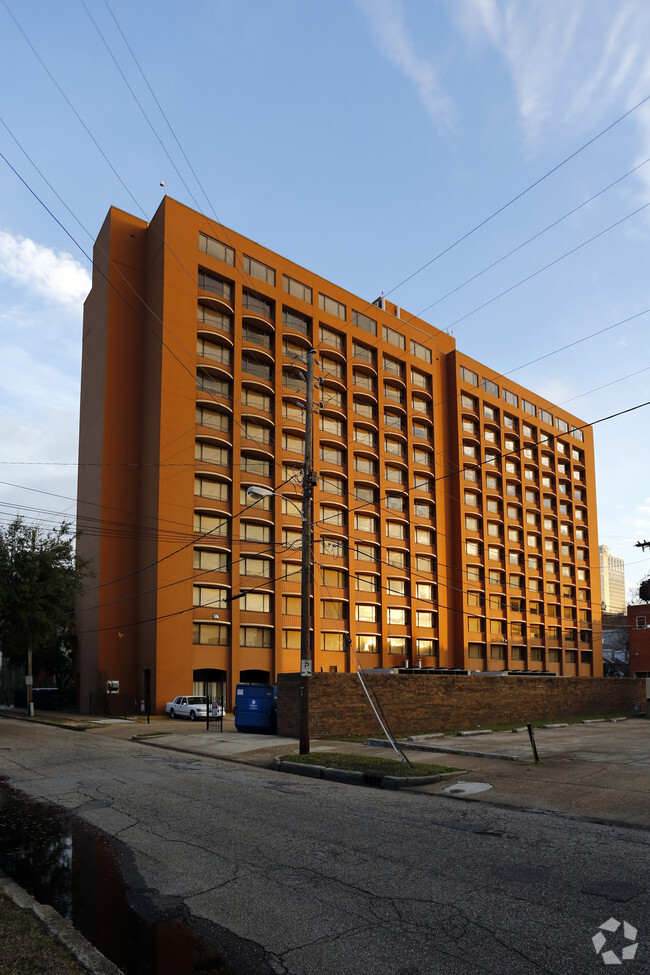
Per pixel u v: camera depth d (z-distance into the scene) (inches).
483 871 279.1
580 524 3395.7
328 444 2170.3
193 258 1865.2
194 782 523.2
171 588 1700.3
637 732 927.7
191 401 1804.9
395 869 283.1
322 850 314.5
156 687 1636.3
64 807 438.0
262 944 212.4
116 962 202.8
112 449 1857.8
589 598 3368.6
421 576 2434.8
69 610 1450.5
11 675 2689.5
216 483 1844.2
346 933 218.4
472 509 2714.1
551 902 242.1
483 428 2842.0
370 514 2271.2
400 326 2518.5
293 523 1983.3
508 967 192.1
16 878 286.7
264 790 485.7
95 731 1142.3
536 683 1241.4
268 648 1879.9
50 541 1242.0
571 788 473.7
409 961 197.5
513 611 2849.4
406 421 2482.8
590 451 3570.4
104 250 1996.8
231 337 1918.1
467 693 1058.7
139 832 360.5
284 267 2111.2
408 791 487.2
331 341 2235.5
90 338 2119.8
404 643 2351.1
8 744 849.5
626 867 283.3
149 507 1775.3
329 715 862.5
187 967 198.8
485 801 439.5
